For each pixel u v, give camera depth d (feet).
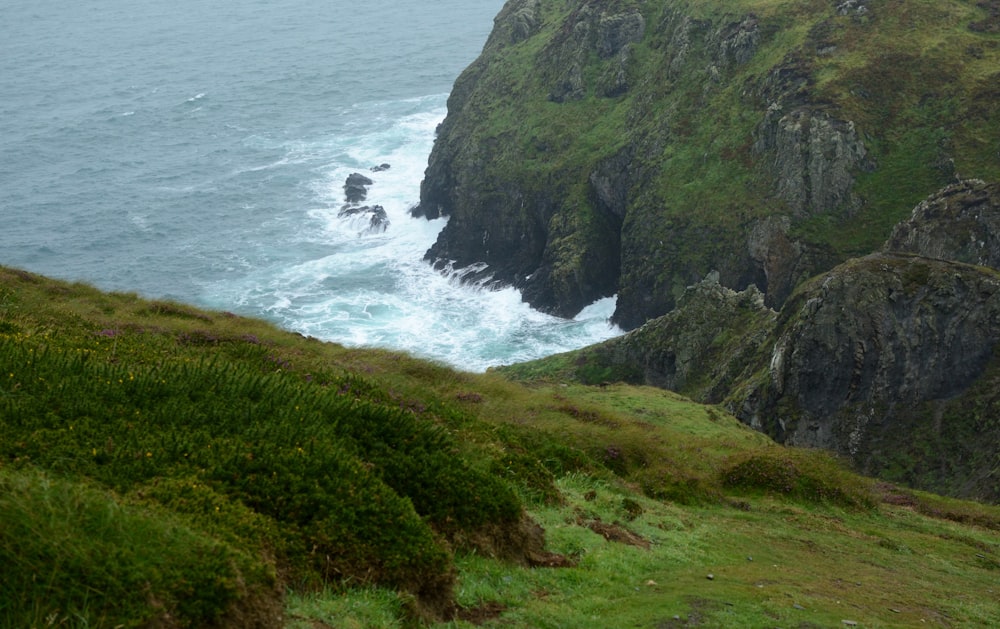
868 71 294.87
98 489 31.58
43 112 595.88
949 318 192.44
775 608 42.55
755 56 325.42
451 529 42.73
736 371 219.82
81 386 41.29
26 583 24.82
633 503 63.93
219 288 326.44
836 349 193.98
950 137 271.69
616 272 321.73
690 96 328.08
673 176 303.48
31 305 91.35
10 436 34.63
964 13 314.14
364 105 589.73
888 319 194.29
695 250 283.79
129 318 98.99
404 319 302.66
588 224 320.70
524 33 442.91
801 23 326.03
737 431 121.60
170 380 45.16
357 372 87.76
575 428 94.07
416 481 44.06
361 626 31.14
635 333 249.34
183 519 31.50
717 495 86.28
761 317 232.32
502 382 110.93
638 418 119.44
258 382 47.96
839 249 262.47
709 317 243.40
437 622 34.55
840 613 44.57
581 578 43.50
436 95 604.49
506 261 343.46
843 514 88.74
